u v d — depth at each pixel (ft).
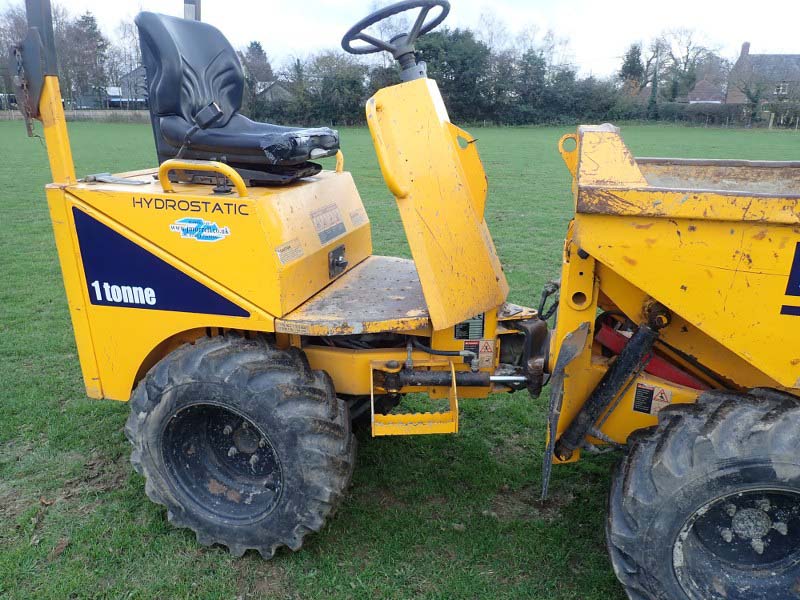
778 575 8.30
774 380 8.23
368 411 13.53
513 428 14.16
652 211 7.20
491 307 9.87
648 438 8.36
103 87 166.09
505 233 33.12
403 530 10.72
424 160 9.29
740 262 7.22
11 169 58.18
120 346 10.30
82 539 10.48
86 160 66.39
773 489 7.52
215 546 10.34
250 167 10.87
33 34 9.45
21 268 26.40
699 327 7.59
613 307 10.07
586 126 8.04
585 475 12.30
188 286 9.66
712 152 80.64
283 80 139.23
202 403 9.48
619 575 8.36
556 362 8.73
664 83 171.73
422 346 10.18
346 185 12.31
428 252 9.25
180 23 12.23
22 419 14.23
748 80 156.76
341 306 10.06
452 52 144.15
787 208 6.82
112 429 13.89
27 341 18.63
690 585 8.17
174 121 11.32
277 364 9.49
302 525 9.58
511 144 95.81
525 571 9.86
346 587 9.54
